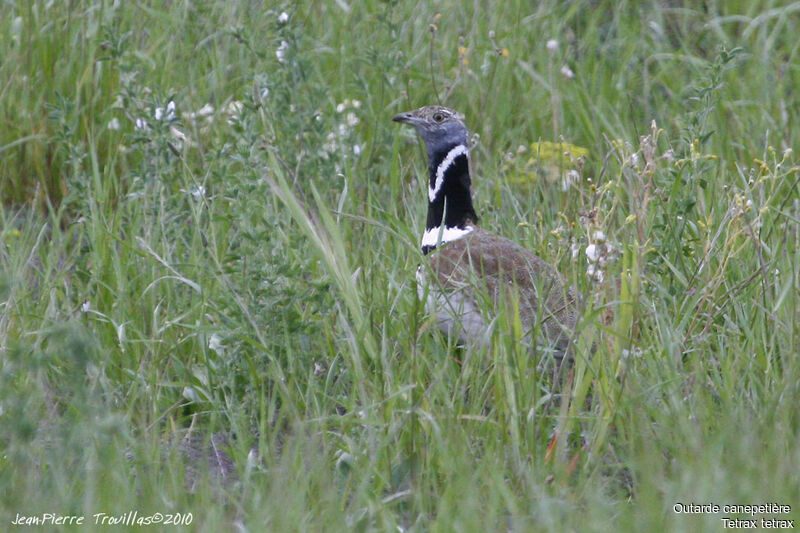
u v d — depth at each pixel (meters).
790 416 8.56
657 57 16.78
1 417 8.54
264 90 13.36
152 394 9.66
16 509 7.50
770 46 16.73
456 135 11.56
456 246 11.10
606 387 8.88
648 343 9.70
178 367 10.28
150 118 11.95
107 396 9.31
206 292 10.71
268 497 7.77
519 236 12.55
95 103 14.86
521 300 10.46
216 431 9.73
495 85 15.98
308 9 17.14
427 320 9.97
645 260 10.29
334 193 13.00
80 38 15.54
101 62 15.00
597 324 8.84
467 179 11.66
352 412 8.96
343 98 15.35
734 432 8.16
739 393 9.16
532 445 8.48
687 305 10.37
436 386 9.05
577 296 9.66
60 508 7.52
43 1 15.96
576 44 17.27
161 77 15.38
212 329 9.98
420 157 14.67
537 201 13.02
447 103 15.71
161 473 8.28
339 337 10.23
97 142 14.41
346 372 10.00
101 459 7.78
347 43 16.50
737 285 10.31
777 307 9.73
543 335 10.25
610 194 12.45
